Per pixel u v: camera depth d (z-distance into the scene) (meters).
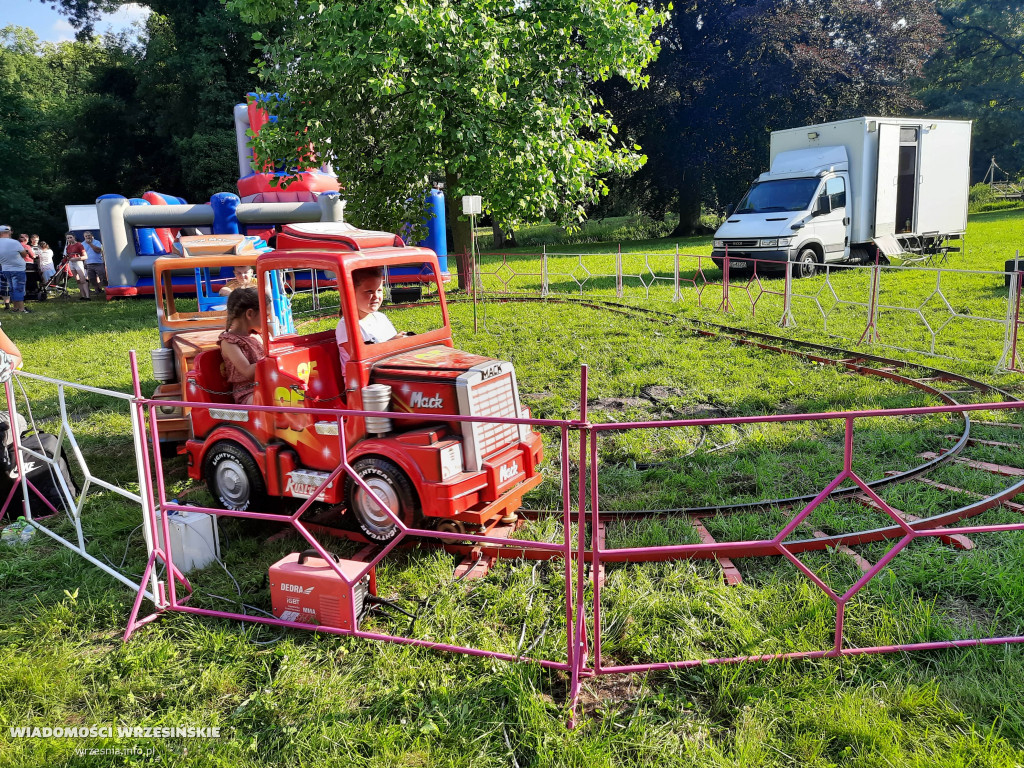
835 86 33.03
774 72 31.94
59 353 13.42
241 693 3.66
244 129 23.08
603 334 12.71
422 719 3.36
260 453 5.37
